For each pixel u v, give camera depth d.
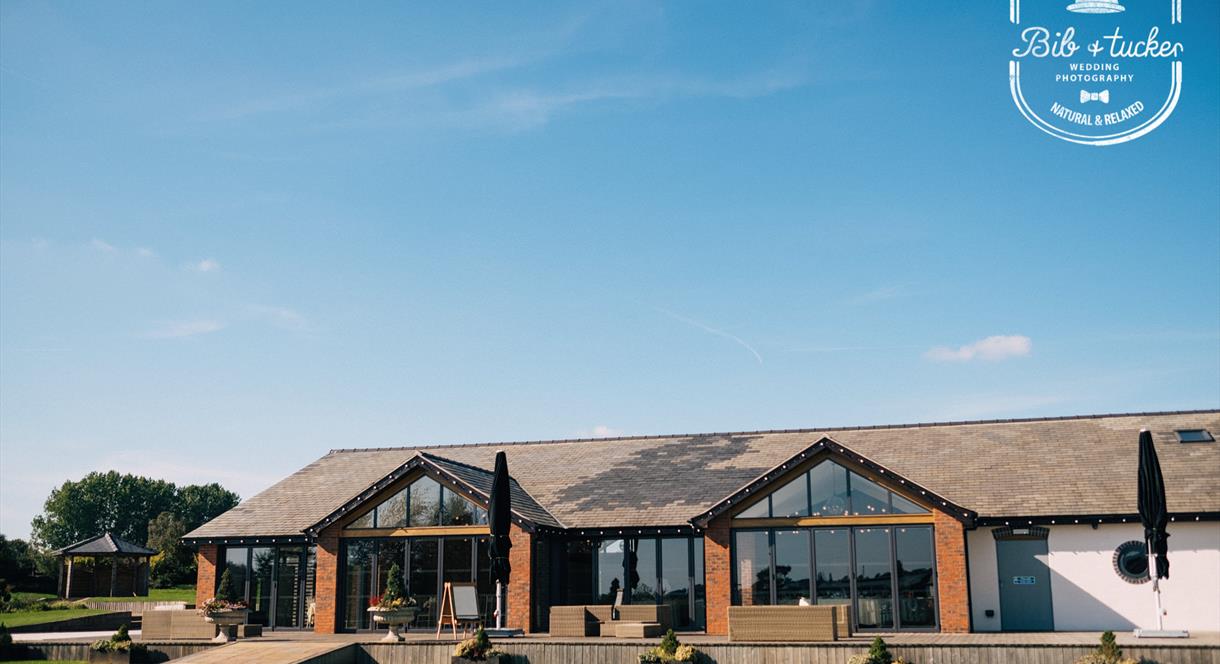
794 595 27.08
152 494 131.62
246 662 22.20
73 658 25.80
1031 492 28.38
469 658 23.22
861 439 34.03
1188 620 26.25
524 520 28.59
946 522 26.25
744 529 27.75
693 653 22.16
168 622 26.88
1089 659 19.91
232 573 32.16
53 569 85.69
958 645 20.94
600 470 34.53
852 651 21.48
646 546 30.27
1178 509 26.58
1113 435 31.27
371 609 25.20
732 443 35.25
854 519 27.00
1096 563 27.14
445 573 29.52
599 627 27.05
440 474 29.83
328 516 30.19
